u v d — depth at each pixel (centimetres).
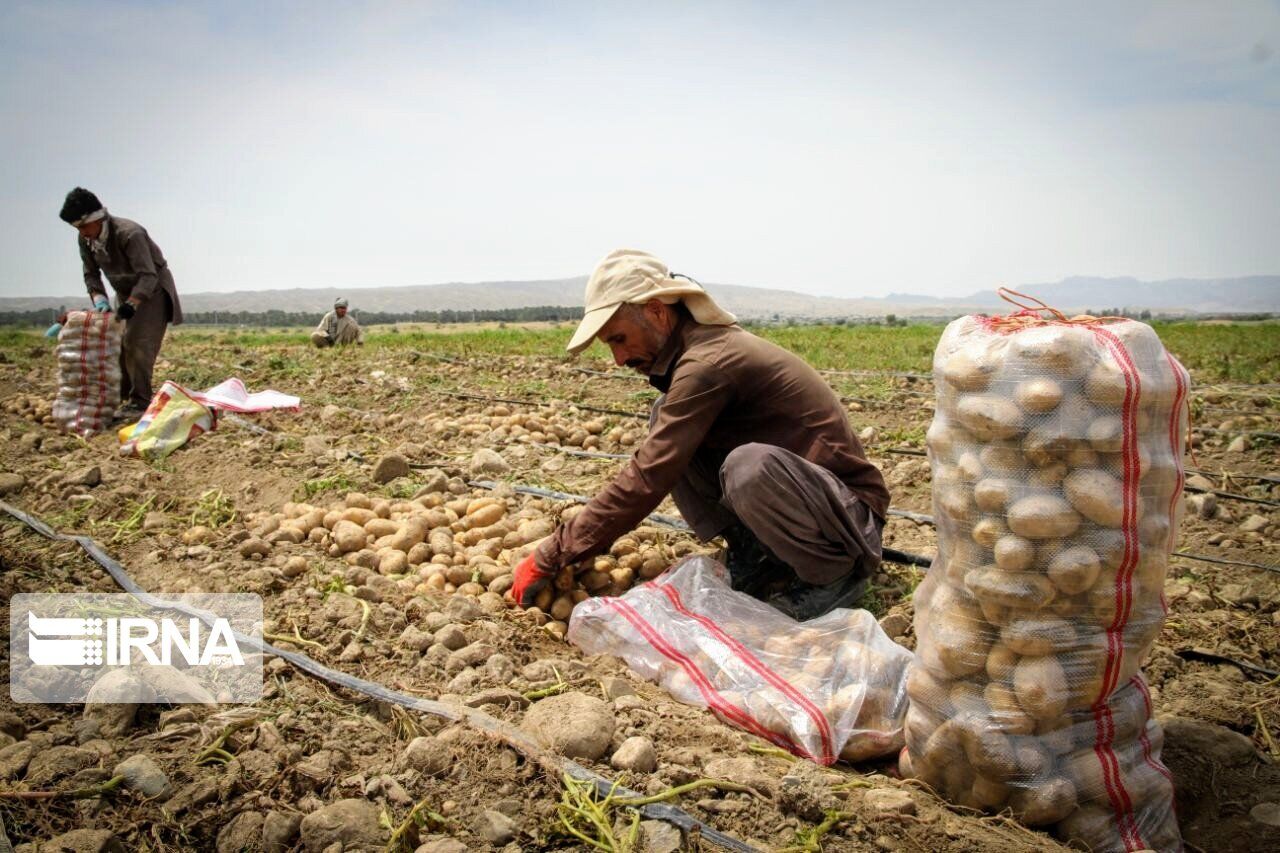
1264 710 301
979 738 233
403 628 331
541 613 351
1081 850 229
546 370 1158
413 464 572
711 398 334
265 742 251
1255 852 235
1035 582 225
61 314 738
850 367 1285
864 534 338
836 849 216
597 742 246
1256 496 543
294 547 417
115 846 205
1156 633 236
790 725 267
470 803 228
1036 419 223
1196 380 1068
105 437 668
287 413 761
